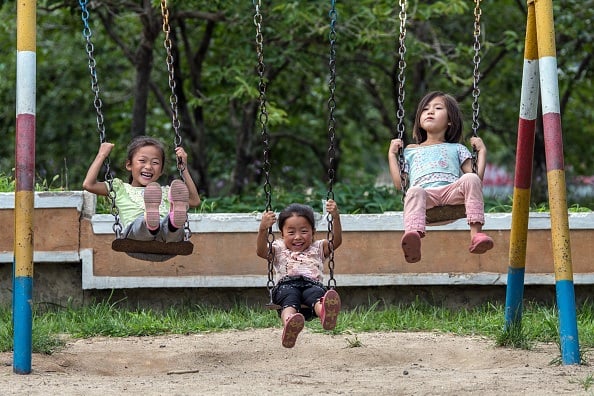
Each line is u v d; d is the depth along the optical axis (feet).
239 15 45.42
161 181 53.88
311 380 20.53
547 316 28.84
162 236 23.17
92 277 31.37
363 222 31.65
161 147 25.23
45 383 19.83
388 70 56.85
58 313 31.27
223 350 25.93
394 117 64.28
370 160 82.48
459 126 24.61
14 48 57.72
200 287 31.96
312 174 64.03
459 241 31.91
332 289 21.74
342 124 64.08
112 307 31.40
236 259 31.63
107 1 44.62
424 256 31.89
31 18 21.99
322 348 26.04
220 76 45.44
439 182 23.63
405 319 29.81
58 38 59.93
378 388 19.07
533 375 20.42
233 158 57.93
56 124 60.70
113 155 59.98
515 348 25.40
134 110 45.68
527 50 24.44
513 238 25.59
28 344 21.52
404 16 23.47
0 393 18.34
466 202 22.89
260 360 25.07
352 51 48.67
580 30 48.14
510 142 63.82
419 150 24.40
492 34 55.21
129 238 23.12
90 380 20.53
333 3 23.30
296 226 22.81
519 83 57.31
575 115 63.05
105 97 61.11
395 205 39.63
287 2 43.32
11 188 34.14
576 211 33.81
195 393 18.45
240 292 32.27
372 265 31.71
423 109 24.72
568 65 57.11
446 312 31.37
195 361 24.85
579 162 64.18
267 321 29.91
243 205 39.75
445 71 50.93
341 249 31.65
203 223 31.60
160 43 56.90
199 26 55.57
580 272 31.86
